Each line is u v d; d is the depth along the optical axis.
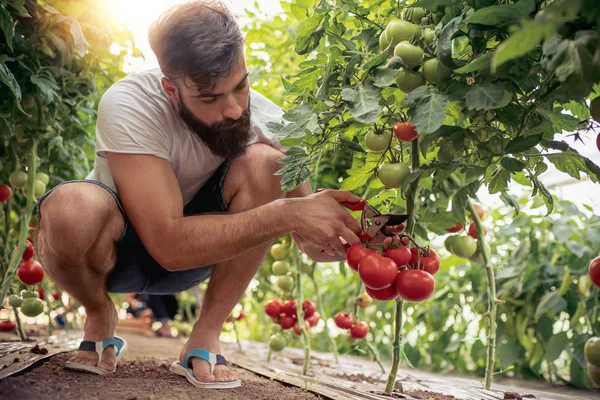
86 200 1.55
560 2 0.92
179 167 1.72
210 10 1.46
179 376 1.73
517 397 1.77
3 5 1.71
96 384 1.49
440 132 1.36
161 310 4.83
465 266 3.07
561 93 1.20
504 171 1.47
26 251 2.33
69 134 2.44
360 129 1.58
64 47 2.07
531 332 2.71
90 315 1.75
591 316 2.57
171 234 1.51
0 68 1.58
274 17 2.85
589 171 1.41
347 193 1.50
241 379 1.81
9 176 2.17
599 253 2.49
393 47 1.37
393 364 1.63
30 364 1.65
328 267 4.07
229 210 1.83
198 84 1.40
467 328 3.11
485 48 1.26
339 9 1.49
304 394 1.59
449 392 1.89
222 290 1.76
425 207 2.12
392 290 1.39
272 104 1.95
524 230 2.89
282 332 2.61
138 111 1.59
